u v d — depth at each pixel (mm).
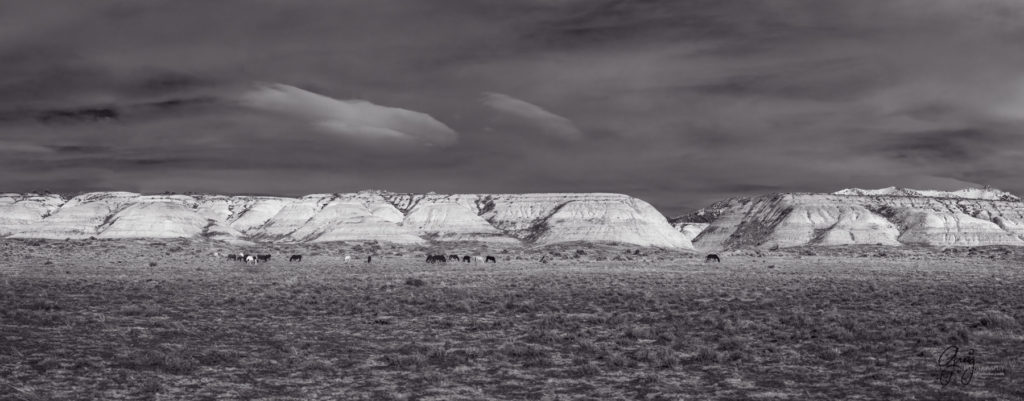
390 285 52000
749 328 28953
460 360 22078
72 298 40188
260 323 30641
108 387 18250
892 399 17188
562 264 100812
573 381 19219
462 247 195000
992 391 17844
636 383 19000
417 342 25688
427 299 40531
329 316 33031
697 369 20828
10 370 20031
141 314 33156
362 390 18203
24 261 94750
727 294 45469
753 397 17453
